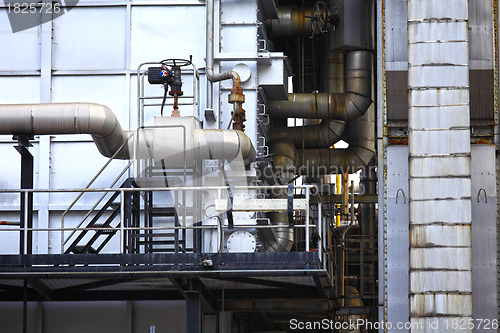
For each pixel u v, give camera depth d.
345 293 49.81
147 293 37.44
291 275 31.14
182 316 37.59
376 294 51.56
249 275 31.23
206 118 38.00
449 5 35.75
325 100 47.25
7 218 38.06
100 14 39.19
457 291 34.31
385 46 37.69
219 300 39.09
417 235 34.75
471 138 37.06
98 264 31.73
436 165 35.00
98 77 38.81
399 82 37.41
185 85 38.47
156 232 37.28
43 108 33.44
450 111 35.25
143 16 39.06
